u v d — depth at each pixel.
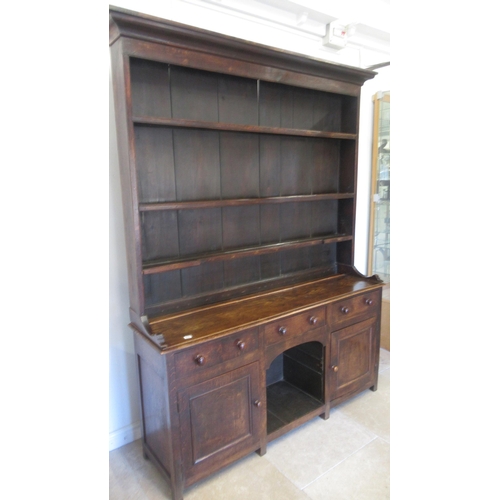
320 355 2.19
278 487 1.74
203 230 1.96
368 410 2.31
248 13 2.06
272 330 1.85
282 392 2.36
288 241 2.32
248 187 2.10
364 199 3.08
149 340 1.59
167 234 1.84
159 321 1.78
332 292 2.20
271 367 2.45
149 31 1.45
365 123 2.96
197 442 1.66
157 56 1.51
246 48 1.69
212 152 1.93
